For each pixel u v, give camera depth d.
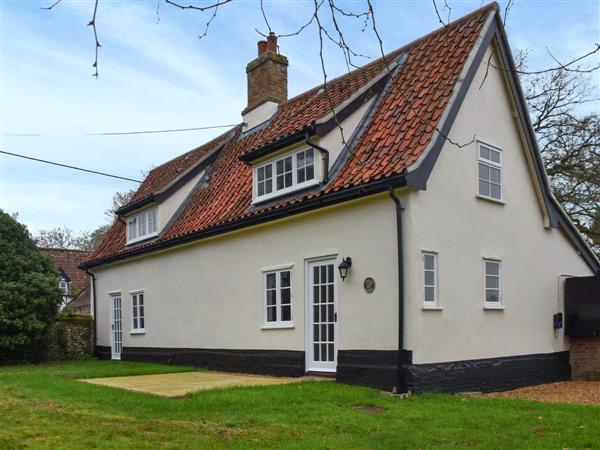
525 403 8.95
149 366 15.82
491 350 11.60
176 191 18.08
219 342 14.66
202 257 15.68
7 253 18.28
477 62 11.84
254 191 14.12
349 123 12.46
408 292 10.00
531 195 13.55
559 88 22.81
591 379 13.64
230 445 6.26
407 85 12.61
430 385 10.02
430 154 10.41
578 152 22.39
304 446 6.23
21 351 18.20
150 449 6.04
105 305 21.33
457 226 11.16
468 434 6.87
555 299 13.82
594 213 22.09
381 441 6.55
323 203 11.46
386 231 10.45
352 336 10.87
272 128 16.80
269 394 9.23
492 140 12.47
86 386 10.67
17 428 6.81
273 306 13.09
